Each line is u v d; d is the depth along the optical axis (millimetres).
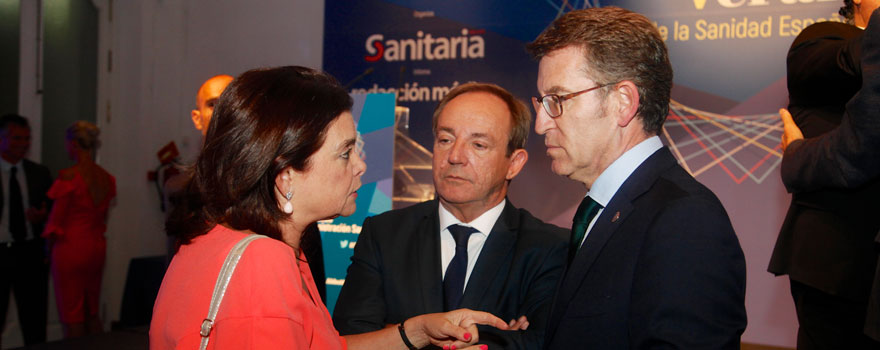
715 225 934
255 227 985
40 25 4793
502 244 1513
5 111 4551
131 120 5664
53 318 4742
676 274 908
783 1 3865
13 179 4219
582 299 1017
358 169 1082
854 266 1284
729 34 3998
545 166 4430
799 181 1364
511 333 1344
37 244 4340
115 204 5578
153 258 4777
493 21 4582
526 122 1622
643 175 1060
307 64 5316
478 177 1492
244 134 975
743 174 3980
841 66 1336
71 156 4598
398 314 1511
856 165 1183
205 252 945
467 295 1470
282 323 872
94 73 5387
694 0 4066
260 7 5504
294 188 1021
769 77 3916
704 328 879
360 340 1339
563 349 1013
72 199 4480
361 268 1585
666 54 1110
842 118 1351
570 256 1163
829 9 3758
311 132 989
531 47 1152
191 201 1021
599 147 1092
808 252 1360
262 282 888
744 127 3977
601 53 1062
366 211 2990
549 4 4426
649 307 913
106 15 5488
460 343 1279
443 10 4727
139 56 5676
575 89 1080
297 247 1086
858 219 1293
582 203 1172
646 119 1081
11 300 4430
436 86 4723
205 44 5691
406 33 4828
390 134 2984
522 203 4480
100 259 4680
